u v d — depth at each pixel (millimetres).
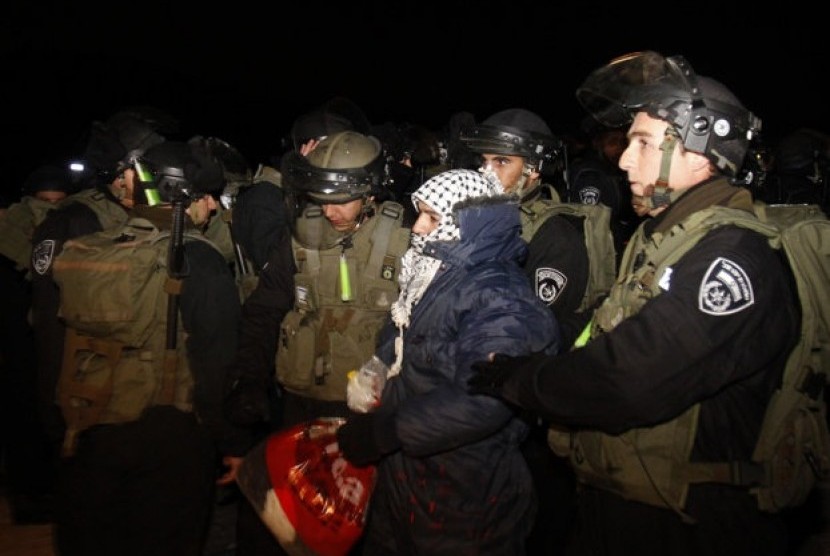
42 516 4004
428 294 2129
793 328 1802
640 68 1956
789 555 3611
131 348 2537
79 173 4418
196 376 2576
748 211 1911
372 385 2268
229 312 2633
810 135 4656
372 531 2369
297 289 2775
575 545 2240
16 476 4172
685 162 1911
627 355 1713
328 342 2723
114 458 2547
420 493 2117
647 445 1877
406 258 2311
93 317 2469
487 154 3131
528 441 3117
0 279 4086
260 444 2391
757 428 1853
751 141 1975
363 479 2262
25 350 4117
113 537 2600
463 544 2094
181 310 2551
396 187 3977
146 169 2646
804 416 1895
